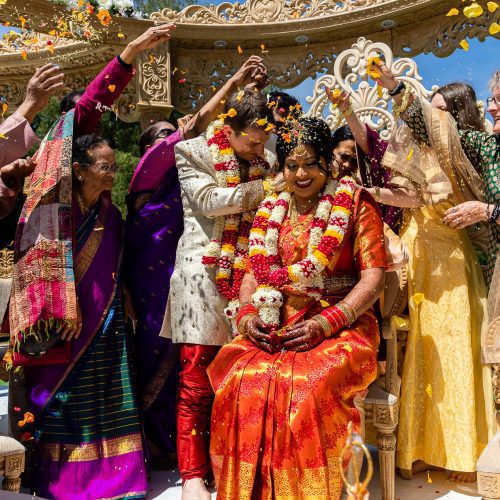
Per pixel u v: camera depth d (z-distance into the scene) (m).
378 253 2.59
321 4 4.32
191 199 2.89
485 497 2.36
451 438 2.82
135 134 12.27
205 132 3.01
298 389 2.28
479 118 3.14
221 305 2.81
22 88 4.79
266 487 2.27
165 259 3.06
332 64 4.49
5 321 2.94
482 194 2.97
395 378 2.76
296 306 2.59
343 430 2.29
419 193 3.01
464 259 2.96
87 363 2.77
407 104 2.97
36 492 2.68
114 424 2.78
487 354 2.69
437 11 4.09
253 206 2.80
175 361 3.06
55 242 2.72
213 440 2.41
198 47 4.62
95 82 2.95
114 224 3.01
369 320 2.58
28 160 2.86
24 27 4.14
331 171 2.75
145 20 4.36
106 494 2.67
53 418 2.72
